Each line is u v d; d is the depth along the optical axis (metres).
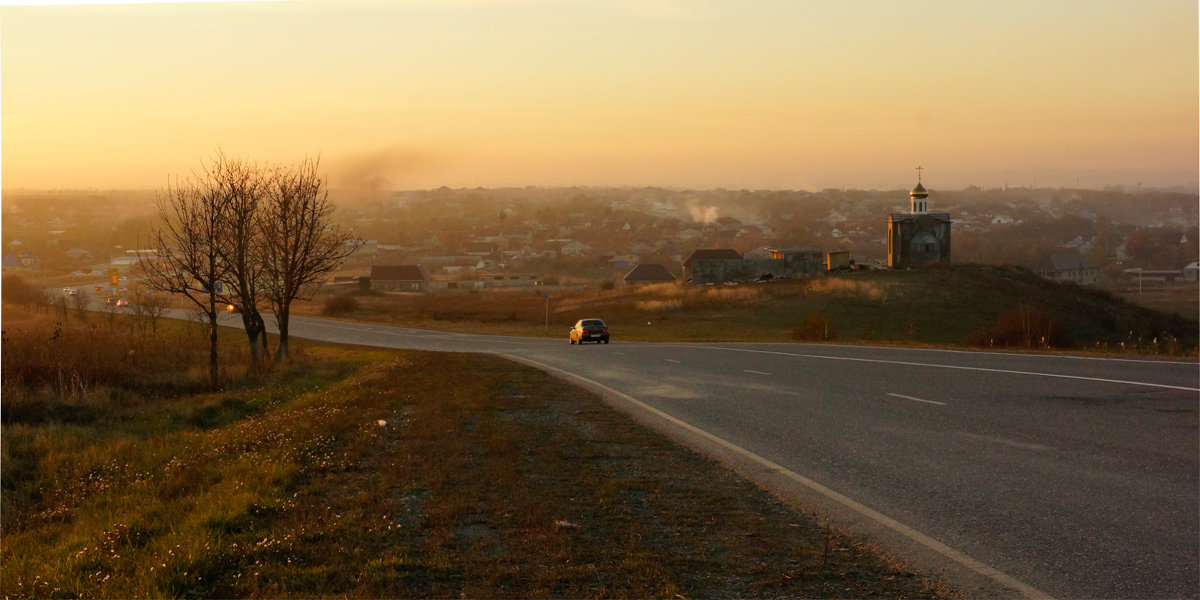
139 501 10.56
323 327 81.50
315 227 38.56
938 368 21.00
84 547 7.86
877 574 6.36
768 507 8.39
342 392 21.86
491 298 115.44
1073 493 8.34
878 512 8.06
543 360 32.53
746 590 6.10
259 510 8.63
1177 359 21.19
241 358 36.94
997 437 11.43
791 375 21.64
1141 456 9.80
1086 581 6.03
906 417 13.58
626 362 29.69
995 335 37.72
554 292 124.62
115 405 22.61
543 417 15.16
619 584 6.26
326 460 11.23
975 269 88.81
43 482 13.55
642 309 79.56
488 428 13.54
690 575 6.43
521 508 8.31
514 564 6.73
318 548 7.23
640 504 8.59
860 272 91.06
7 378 23.20
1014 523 7.48
